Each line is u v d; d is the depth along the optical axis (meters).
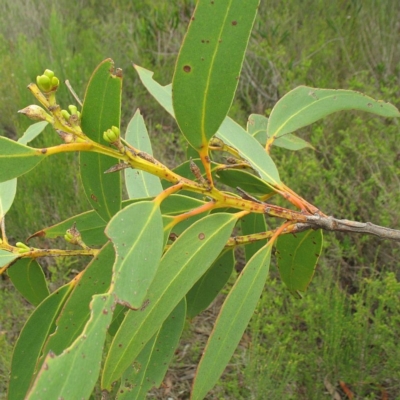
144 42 1.32
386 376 0.61
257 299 0.27
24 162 0.22
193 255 0.25
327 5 1.41
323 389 0.63
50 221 0.89
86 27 1.57
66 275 0.80
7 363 0.64
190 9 1.32
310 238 0.36
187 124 0.24
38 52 1.28
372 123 0.84
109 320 0.20
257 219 0.37
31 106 0.21
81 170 0.29
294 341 0.64
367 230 0.27
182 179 0.24
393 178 0.78
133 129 0.37
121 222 0.22
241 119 1.06
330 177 0.76
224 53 0.23
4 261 0.30
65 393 0.18
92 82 0.22
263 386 0.58
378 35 1.17
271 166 0.31
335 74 1.14
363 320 0.63
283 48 1.15
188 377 0.71
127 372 0.29
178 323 0.30
